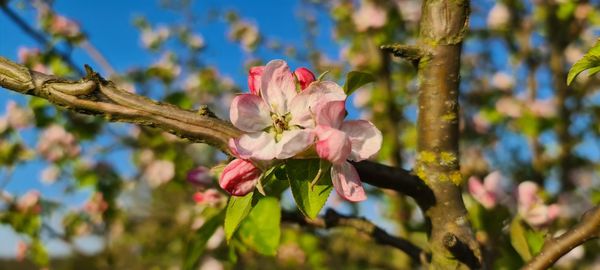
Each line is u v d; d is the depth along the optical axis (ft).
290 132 3.65
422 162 4.13
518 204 6.28
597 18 14.47
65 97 3.41
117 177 16.20
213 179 7.52
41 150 15.61
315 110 3.61
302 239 11.64
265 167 3.62
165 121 3.48
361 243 12.52
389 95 12.75
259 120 3.71
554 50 15.64
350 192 3.58
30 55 12.98
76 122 14.29
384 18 13.98
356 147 3.73
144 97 3.50
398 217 11.14
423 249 5.60
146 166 14.92
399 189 4.02
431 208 4.08
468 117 16.24
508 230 6.15
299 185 3.55
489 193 6.28
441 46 4.23
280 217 5.96
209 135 3.54
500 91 16.71
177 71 16.65
